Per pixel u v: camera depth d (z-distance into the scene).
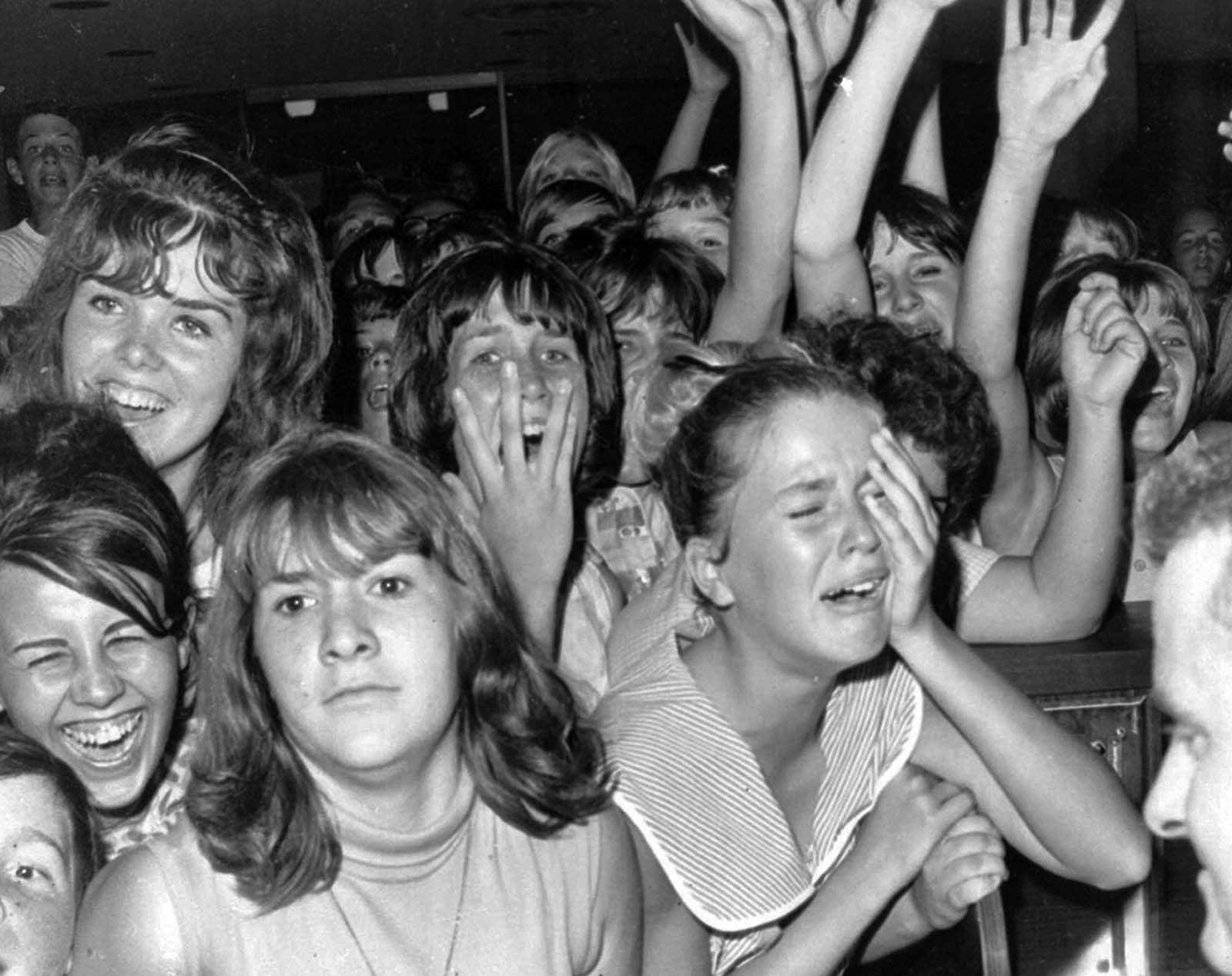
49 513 1.56
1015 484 2.46
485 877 1.40
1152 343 2.58
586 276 2.50
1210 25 5.03
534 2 5.80
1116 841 1.66
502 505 1.90
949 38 5.23
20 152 4.71
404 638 1.32
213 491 1.93
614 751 1.58
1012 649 2.08
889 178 3.33
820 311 2.48
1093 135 5.15
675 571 1.87
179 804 1.60
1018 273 2.41
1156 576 1.04
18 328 2.04
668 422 2.03
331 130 7.01
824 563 1.51
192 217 1.89
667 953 1.58
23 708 1.59
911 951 1.79
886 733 1.71
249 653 1.36
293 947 1.33
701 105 4.31
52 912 1.46
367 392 3.00
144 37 5.73
